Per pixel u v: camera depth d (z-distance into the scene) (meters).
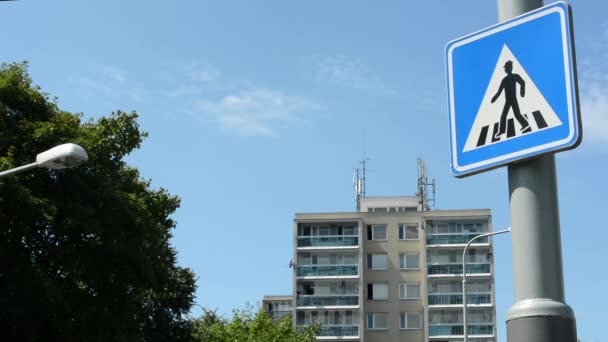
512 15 4.54
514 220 4.28
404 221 82.88
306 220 82.88
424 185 90.94
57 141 28.69
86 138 30.98
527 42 4.43
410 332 80.06
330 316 80.62
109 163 32.03
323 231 82.88
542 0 4.60
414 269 81.62
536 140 4.27
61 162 14.80
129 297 29.44
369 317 81.19
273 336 57.78
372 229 83.12
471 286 79.88
